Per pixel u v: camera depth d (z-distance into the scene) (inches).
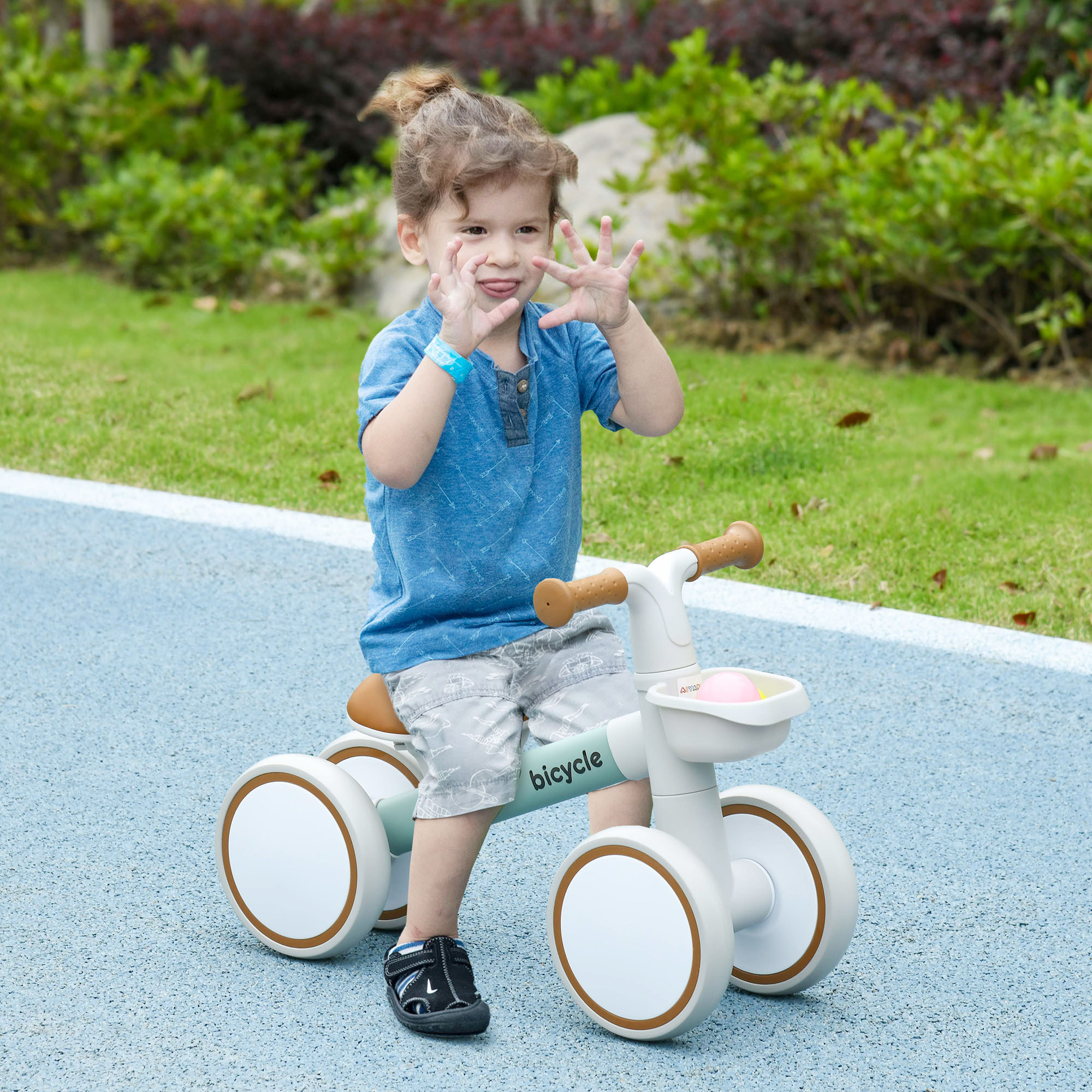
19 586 206.5
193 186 411.8
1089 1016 111.0
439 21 536.7
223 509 241.3
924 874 133.3
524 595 113.2
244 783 117.3
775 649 187.5
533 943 120.9
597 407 119.0
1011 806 147.3
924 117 347.3
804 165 325.1
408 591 111.2
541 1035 106.5
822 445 266.2
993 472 249.3
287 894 116.4
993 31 409.7
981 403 295.6
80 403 288.5
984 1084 101.6
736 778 152.8
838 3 428.8
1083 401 296.5
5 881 128.0
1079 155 296.5
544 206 109.5
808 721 167.0
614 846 103.7
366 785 126.5
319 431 276.5
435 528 110.4
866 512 231.5
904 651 187.2
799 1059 104.0
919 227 316.2
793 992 111.6
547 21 546.6
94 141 452.4
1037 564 211.9
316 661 183.3
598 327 110.3
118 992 110.9
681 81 362.3
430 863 107.0
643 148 383.9
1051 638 190.9
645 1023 104.3
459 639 111.0
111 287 423.8
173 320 376.2
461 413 109.9
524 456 112.3
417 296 376.5
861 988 114.4
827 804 146.9
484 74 433.7
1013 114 337.4
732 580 212.7
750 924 110.7
